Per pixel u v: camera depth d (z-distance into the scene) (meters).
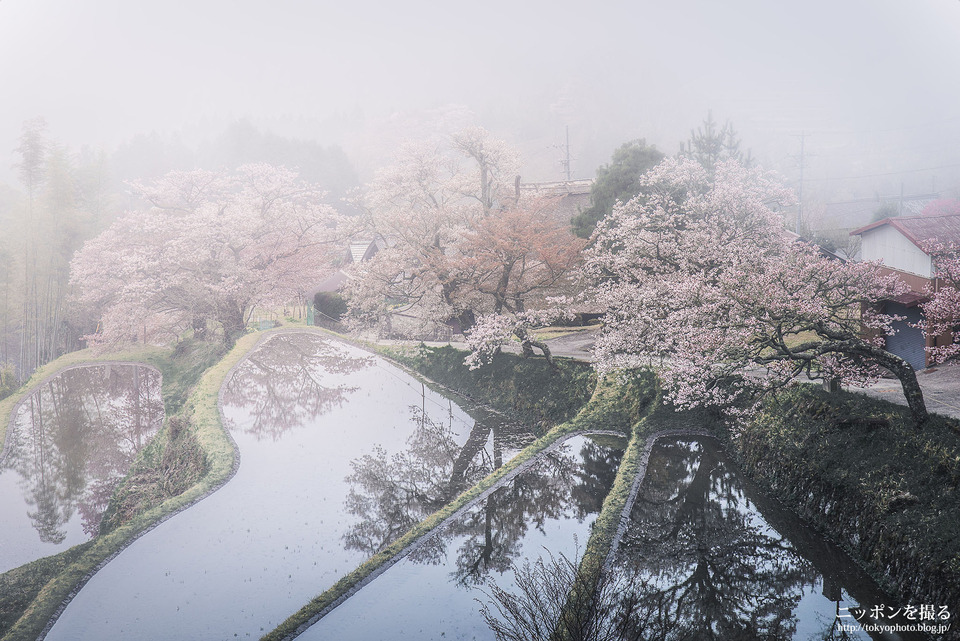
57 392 51.44
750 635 16.20
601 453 29.28
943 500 17.38
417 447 34.25
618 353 31.52
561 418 34.19
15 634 19.81
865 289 23.64
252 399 43.25
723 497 23.62
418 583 20.45
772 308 22.53
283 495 29.09
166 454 35.97
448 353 46.50
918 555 16.55
